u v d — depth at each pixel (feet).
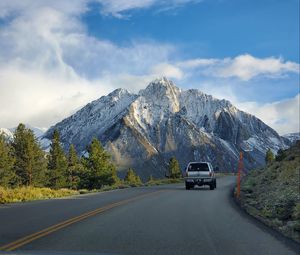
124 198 79.25
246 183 115.44
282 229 44.68
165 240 37.37
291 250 34.53
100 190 115.85
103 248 33.71
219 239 38.52
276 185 86.79
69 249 33.12
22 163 254.47
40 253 31.40
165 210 59.72
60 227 43.32
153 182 157.69
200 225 46.39
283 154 129.90
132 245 35.04
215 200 78.23
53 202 70.18
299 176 84.02
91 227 43.60
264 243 37.19
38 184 257.75
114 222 47.21
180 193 95.91
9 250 32.42
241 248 34.99
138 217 51.67
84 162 242.99
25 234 39.29
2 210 57.98
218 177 224.74
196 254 32.27
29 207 61.87
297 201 59.77
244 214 57.36
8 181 233.35
